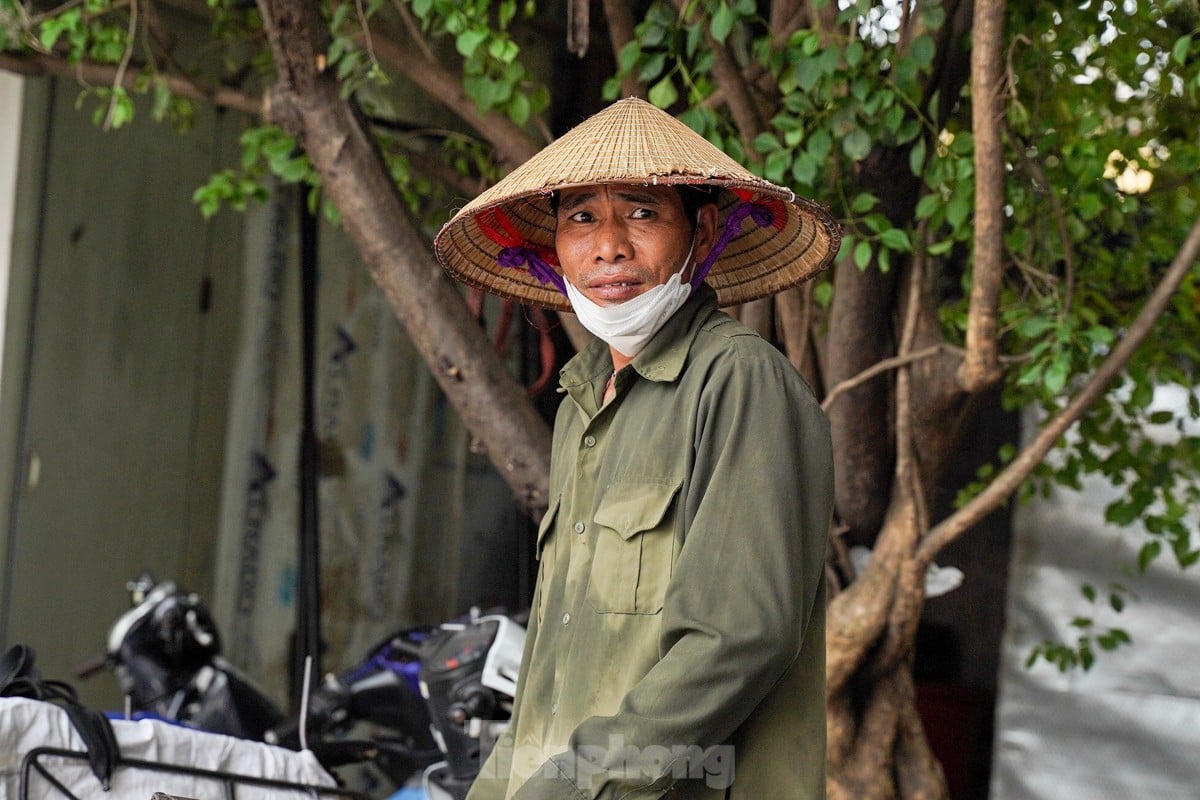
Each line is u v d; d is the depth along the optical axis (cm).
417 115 620
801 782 215
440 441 685
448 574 681
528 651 264
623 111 241
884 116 366
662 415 228
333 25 394
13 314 584
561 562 245
